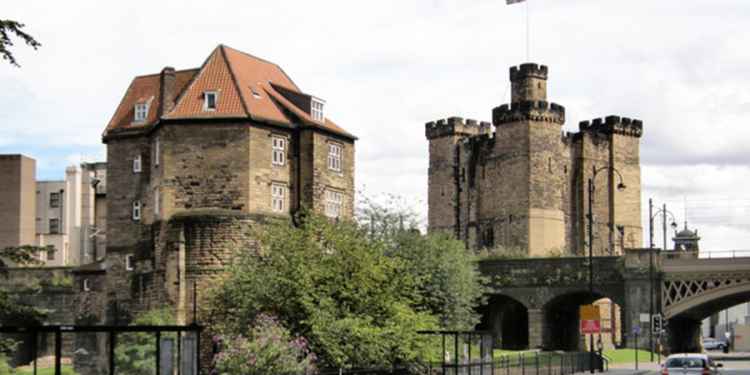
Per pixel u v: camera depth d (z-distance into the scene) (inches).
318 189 3221.0
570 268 4291.3
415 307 3006.9
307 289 2241.6
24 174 5285.4
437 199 5846.5
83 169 5880.9
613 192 5659.5
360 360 2132.1
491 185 5516.7
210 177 3053.6
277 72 3548.2
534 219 5295.3
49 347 3567.9
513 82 5477.4
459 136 5802.2
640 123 5836.6
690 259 4109.3
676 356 1969.7
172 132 3075.8
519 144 5339.6
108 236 3356.3
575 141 5585.6
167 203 3070.9
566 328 4729.3
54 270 4345.5
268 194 3110.2
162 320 2876.5
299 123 3228.3
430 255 3420.3
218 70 3223.4
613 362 3629.4
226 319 2637.8
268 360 2010.3
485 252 4729.3
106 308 3324.3
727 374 2874.0
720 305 4439.0
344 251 2315.5
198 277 3019.2
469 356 2290.8
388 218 3427.7
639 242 5792.3
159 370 1379.2
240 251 2886.3
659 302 4133.9
